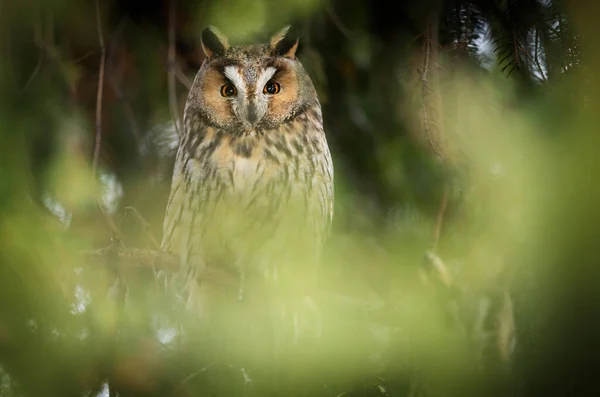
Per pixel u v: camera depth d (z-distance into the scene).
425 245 7.05
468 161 6.99
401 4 7.08
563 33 6.96
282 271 7.06
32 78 7.04
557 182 6.88
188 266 7.11
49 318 6.88
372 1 7.09
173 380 6.93
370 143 7.16
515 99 6.99
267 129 7.11
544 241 6.88
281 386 6.92
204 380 6.93
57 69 7.06
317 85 7.14
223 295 7.09
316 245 7.11
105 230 6.99
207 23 7.05
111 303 6.92
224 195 7.09
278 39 7.12
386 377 6.91
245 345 6.96
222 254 7.11
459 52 7.03
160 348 6.94
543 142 6.91
